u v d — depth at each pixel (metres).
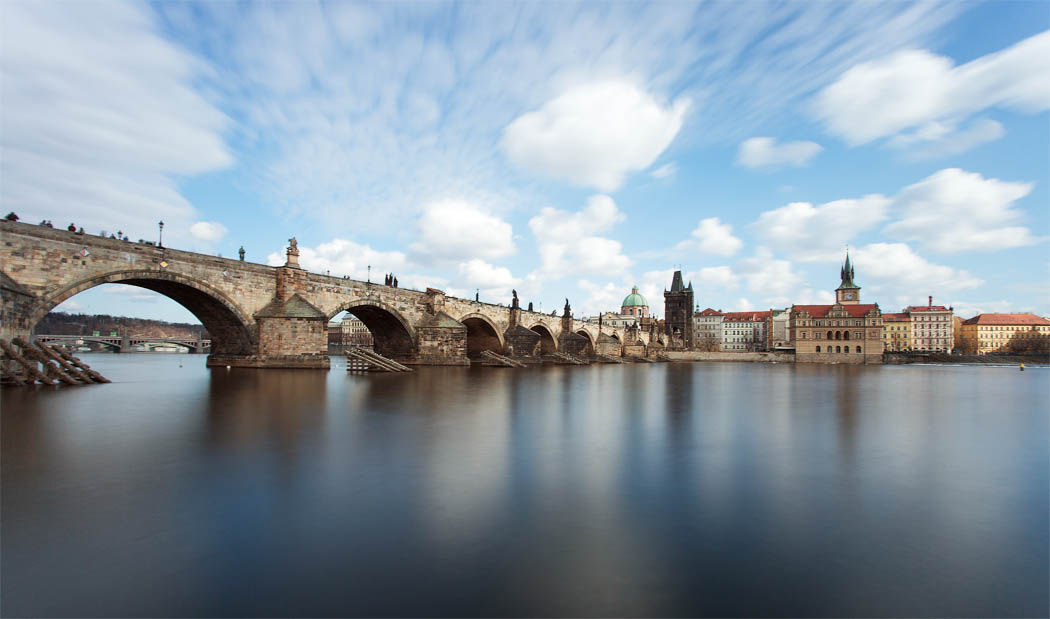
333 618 6.70
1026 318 197.12
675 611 6.95
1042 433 21.56
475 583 7.70
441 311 76.56
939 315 191.75
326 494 11.83
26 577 7.72
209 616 6.75
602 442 18.44
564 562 8.44
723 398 36.28
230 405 26.56
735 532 9.81
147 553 8.59
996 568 8.34
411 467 14.37
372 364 57.78
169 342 193.25
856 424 23.73
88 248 37.47
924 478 13.79
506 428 21.28
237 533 9.49
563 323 123.69
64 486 12.15
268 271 53.19
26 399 27.64
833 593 7.48
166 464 14.31
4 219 33.25
